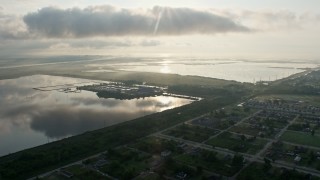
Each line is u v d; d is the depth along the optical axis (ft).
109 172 587.27
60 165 624.18
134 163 629.51
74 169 604.08
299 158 649.61
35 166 611.47
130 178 562.66
